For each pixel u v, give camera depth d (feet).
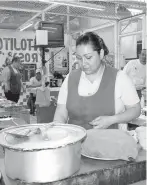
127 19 19.56
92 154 3.24
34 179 2.56
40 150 2.50
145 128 3.83
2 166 3.17
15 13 18.85
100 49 4.72
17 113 9.05
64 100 5.55
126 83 5.25
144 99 10.30
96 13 18.45
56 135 3.02
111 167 2.94
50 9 17.24
